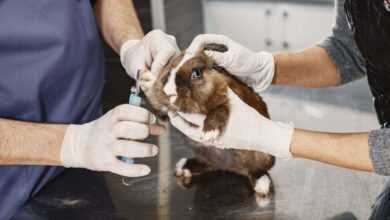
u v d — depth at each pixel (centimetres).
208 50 140
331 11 280
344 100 209
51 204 151
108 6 179
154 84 137
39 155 129
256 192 148
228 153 150
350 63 154
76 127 134
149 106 143
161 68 139
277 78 160
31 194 154
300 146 127
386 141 114
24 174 148
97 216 143
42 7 146
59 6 149
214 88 133
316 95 215
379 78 129
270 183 151
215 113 134
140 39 166
